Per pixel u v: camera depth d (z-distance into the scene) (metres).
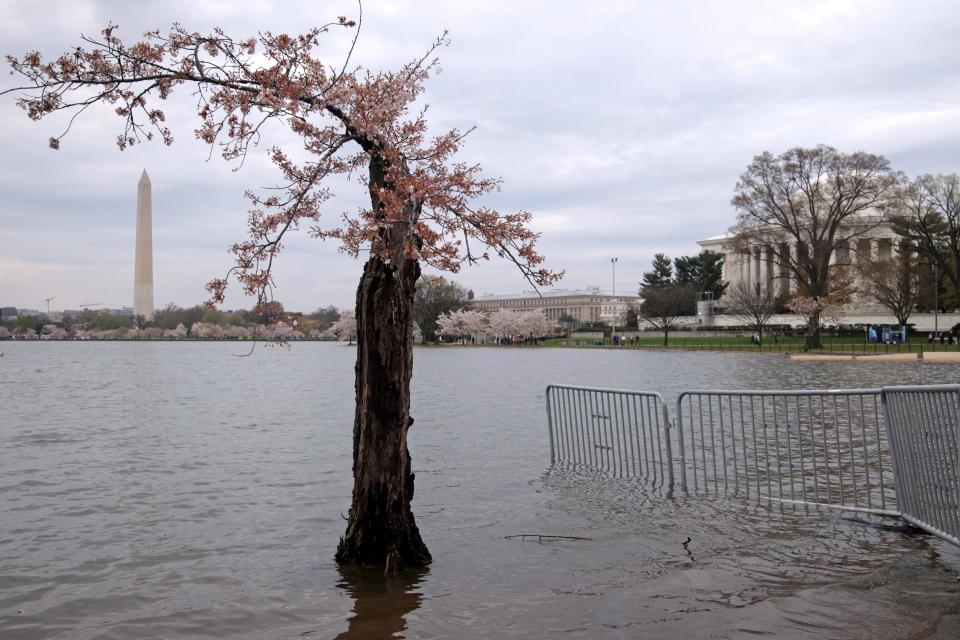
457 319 138.88
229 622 5.89
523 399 27.14
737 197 73.19
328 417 21.77
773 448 13.96
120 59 6.41
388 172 6.76
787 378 35.91
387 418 7.21
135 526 9.02
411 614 5.96
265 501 10.33
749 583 6.46
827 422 18.06
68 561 7.60
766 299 92.00
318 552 7.81
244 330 194.38
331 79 6.96
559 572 6.92
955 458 6.90
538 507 9.53
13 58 6.29
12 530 8.85
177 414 23.02
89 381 42.31
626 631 5.49
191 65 6.52
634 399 11.17
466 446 15.16
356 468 7.39
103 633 5.70
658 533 8.13
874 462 12.16
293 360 79.75
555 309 192.62
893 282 83.81
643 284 139.38
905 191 70.44
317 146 7.13
